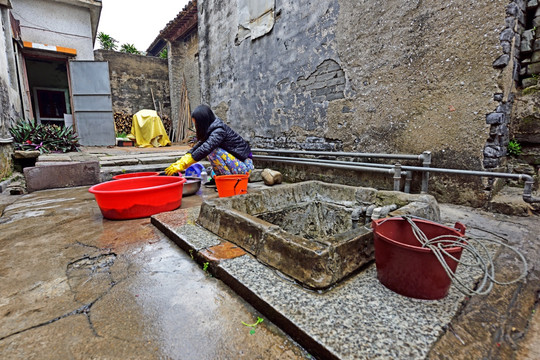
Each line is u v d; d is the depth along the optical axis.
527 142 2.30
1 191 3.35
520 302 1.05
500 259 1.37
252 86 4.35
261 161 4.37
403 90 2.50
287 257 1.21
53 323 0.99
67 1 7.82
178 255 1.53
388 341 0.82
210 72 5.48
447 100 2.24
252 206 1.97
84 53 8.37
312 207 2.37
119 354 0.84
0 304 1.10
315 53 3.28
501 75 1.97
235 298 1.13
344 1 2.90
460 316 0.95
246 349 0.86
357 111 2.90
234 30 4.61
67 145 5.73
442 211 2.11
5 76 4.61
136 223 2.07
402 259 1.03
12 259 1.50
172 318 1.00
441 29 2.22
